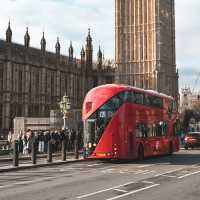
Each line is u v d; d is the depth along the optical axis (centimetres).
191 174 2659
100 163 3719
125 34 15575
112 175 2605
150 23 15212
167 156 4759
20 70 11031
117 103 3625
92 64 14525
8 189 1953
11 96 10662
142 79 15188
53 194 1777
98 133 3606
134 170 2964
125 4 15588
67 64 12912
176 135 5153
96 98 3653
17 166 3108
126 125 3659
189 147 6681
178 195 1764
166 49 15612
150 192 1842
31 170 3016
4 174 2705
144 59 15225
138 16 15400
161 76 15075
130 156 3712
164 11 15562
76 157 4012
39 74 11681
